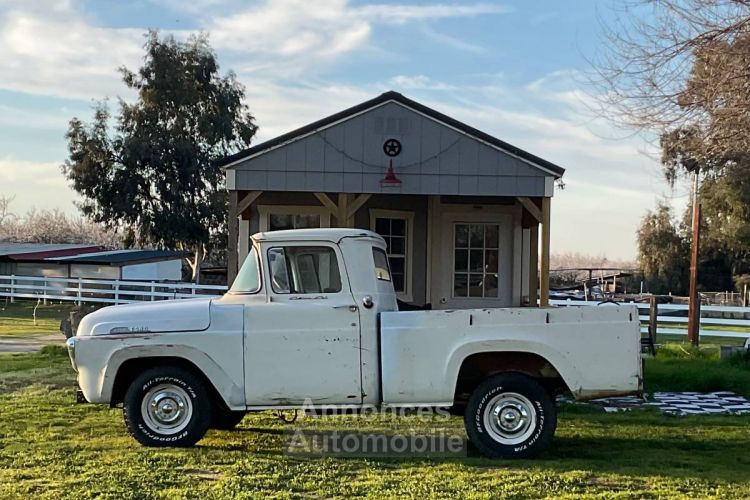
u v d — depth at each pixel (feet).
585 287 100.89
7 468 21.44
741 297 152.25
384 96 40.86
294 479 20.38
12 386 37.42
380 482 20.17
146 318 23.66
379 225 48.21
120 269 120.47
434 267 48.96
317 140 41.04
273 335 23.27
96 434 25.98
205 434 25.55
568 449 24.79
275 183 40.96
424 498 18.78
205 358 23.26
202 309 23.63
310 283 23.72
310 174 41.06
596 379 22.57
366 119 41.04
